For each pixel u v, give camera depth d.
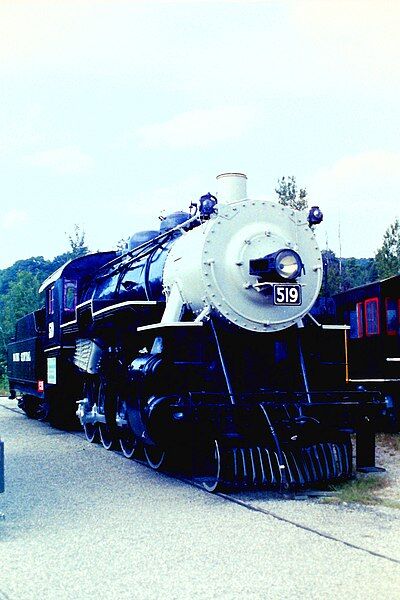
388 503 6.96
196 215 8.85
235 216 8.16
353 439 12.16
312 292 8.38
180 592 4.45
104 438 11.57
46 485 8.15
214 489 7.64
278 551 5.30
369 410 8.09
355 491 7.45
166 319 8.50
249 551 5.32
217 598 4.33
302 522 6.23
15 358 19.86
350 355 15.15
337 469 7.84
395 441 11.88
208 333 8.20
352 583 4.56
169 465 9.04
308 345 8.60
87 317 11.52
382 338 13.70
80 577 4.77
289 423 7.57
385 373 13.58
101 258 14.31
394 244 29.53
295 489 7.73
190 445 8.41
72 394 14.29
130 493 7.63
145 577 4.75
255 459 7.62
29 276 37.44
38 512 6.75
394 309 13.89
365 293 14.46
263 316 8.10
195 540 5.66
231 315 7.98
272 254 7.82
